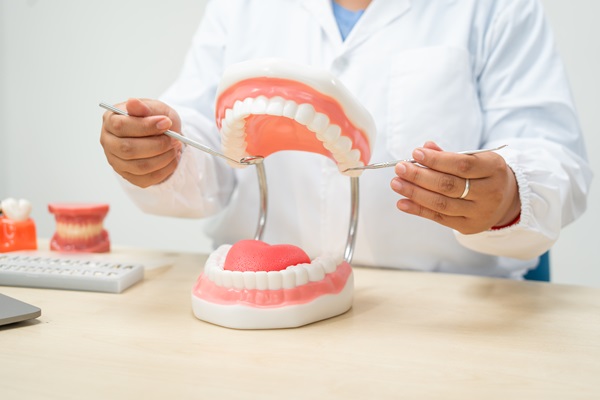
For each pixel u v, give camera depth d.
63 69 1.92
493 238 0.77
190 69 1.14
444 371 0.52
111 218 1.95
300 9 1.07
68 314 0.67
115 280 0.76
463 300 0.76
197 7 1.78
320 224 1.04
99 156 1.93
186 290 0.79
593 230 1.54
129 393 0.46
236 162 0.71
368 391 0.48
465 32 1.01
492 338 0.61
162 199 0.93
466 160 0.63
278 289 0.64
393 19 1.02
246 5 1.10
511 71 0.99
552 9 1.52
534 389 0.48
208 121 1.04
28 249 0.97
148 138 0.73
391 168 1.00
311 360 0.54
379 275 0.90
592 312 0.71
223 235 1.14
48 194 2.00
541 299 0.77
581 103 1.52
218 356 0.55
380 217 1.01
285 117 0.63
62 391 0.47
